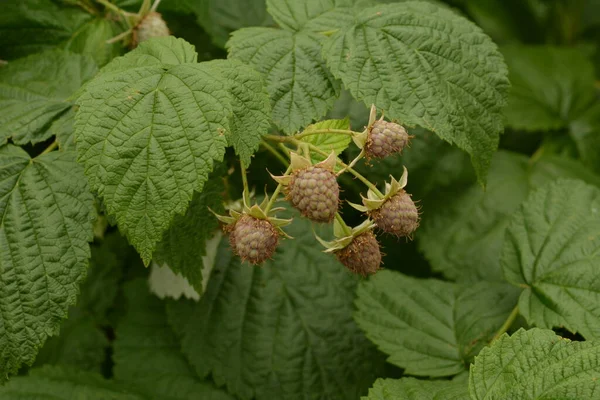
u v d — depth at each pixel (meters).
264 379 0.65
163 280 0.66
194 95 0.56
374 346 0.66
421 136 0.70
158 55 0.58
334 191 0.56
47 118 0.60
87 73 0.62
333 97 0.60
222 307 0.66
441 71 0.60
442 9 0.62
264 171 0.66
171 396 0.67
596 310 0.60
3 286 0.57
